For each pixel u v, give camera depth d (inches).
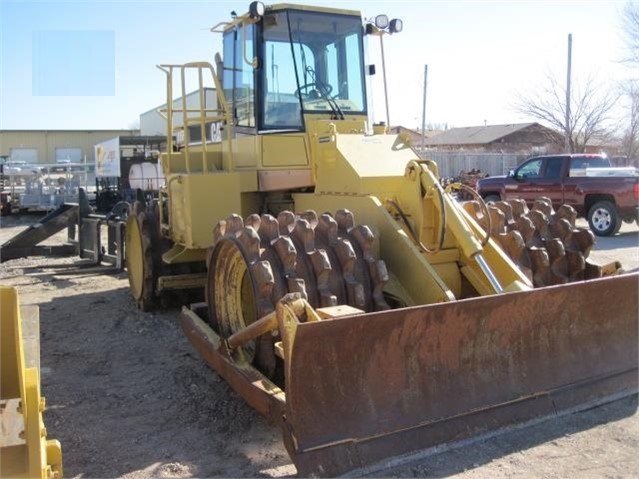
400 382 153.7
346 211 199.5
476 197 205.9
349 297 180.1
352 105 269.9
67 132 2245.3
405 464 148.9
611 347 187.9
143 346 262.1
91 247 476.4
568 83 1286.9
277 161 245.8
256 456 161.8
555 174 626.8
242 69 265.9
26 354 130.7
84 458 161.9
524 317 169.9
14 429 109.9
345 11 265.4
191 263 312.7
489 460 152.4
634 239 581.0
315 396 143.9
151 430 178.5
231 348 184.5
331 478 140.6
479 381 164.4
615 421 172.6
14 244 497.0
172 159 294.5
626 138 1316.4
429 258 203.9
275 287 172.9
